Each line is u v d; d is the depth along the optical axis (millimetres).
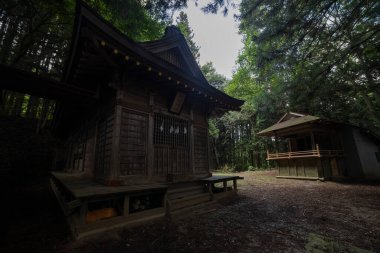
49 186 10180
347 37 5582
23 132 13602
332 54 5684
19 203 6430
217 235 3727
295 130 13984
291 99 7023
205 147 7340
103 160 5090
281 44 6070
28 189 9305
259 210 5543
